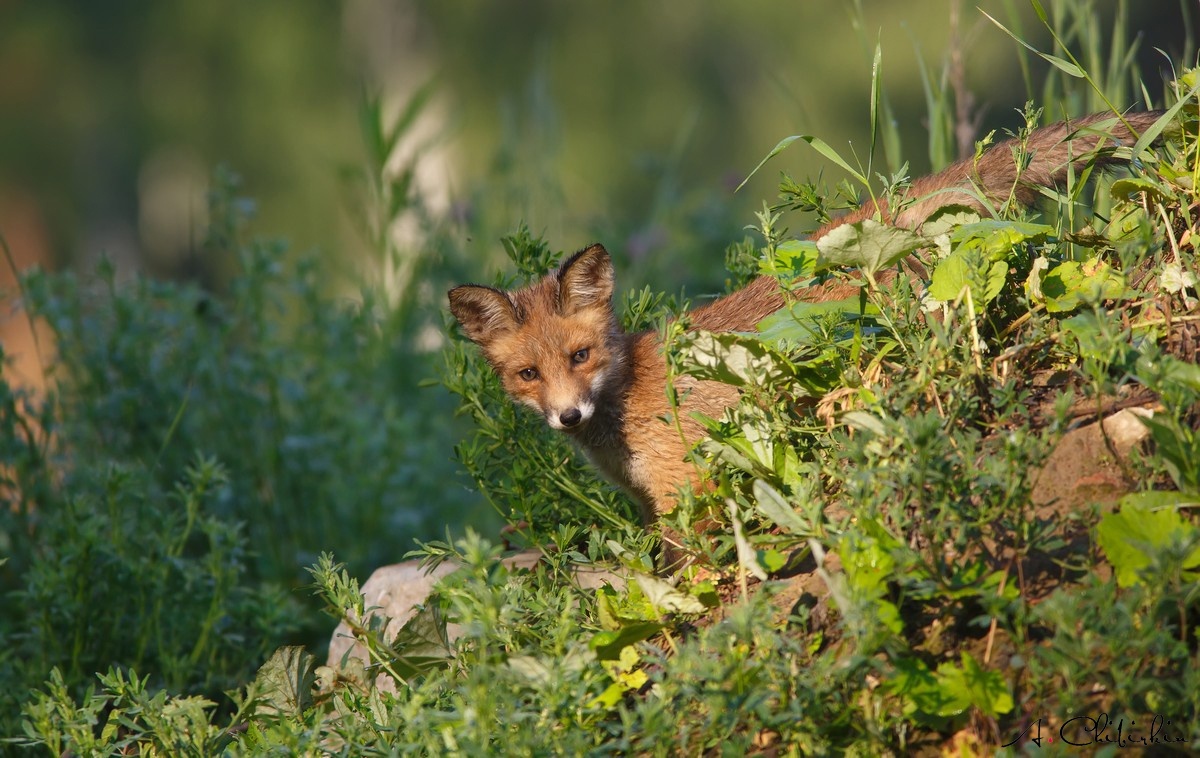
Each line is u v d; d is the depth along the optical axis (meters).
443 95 52.53
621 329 10.51
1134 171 7.57
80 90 57.12
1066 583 5.61
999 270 6.55
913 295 6.93
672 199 19.23
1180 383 5.60
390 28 54.25
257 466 13.84
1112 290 6.50
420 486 14.64
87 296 14.55
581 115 52.62
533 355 10.15
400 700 6.49
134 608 11.09
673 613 6.42
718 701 5.22
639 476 10.02
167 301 14.83
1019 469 5.52
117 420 13.66
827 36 48.31
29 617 10.88
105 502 12.27
